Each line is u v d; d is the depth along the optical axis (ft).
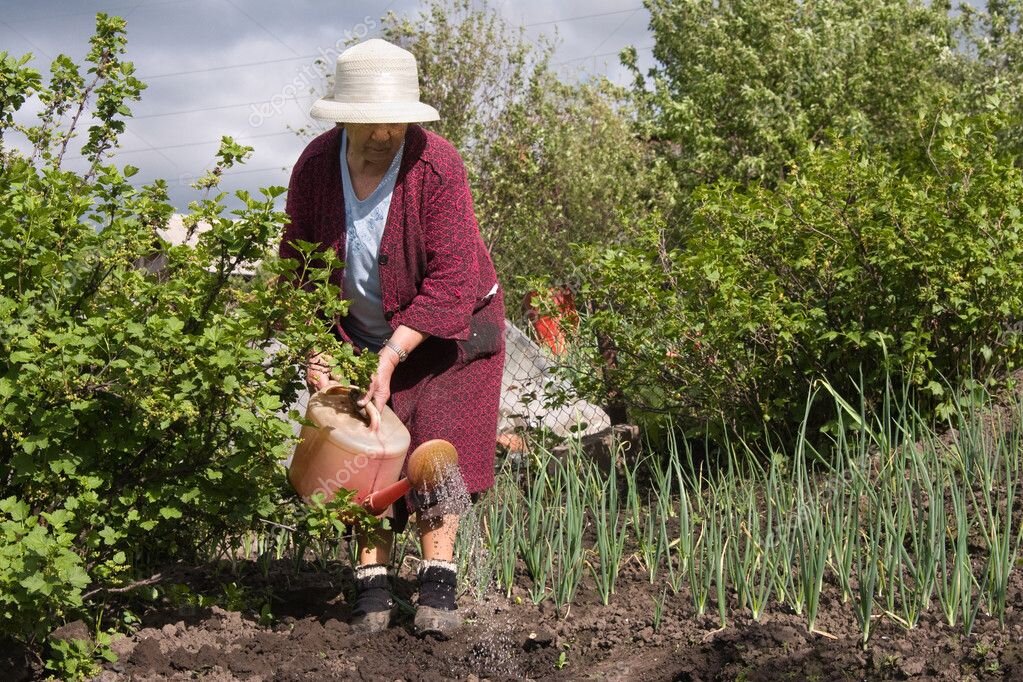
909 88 35.78
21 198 11.14
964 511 11.16
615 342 18.44
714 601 12.28
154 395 10.39
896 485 13.58
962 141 18.13
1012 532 12.84
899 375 17.25
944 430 17.28
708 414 18.69
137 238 11.48
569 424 20.86
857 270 17.28
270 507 11.55
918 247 16.90
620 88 38.58
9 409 10.20
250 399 11.02
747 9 36.35
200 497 11.21
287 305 11.19
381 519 11.98
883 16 36.68
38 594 9.68
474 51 34.73
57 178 11.56
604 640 11.74
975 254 16.46
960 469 14.84
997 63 37.96
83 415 10.73
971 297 16.97
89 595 11.18
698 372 18.11
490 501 15.12
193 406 10.66
